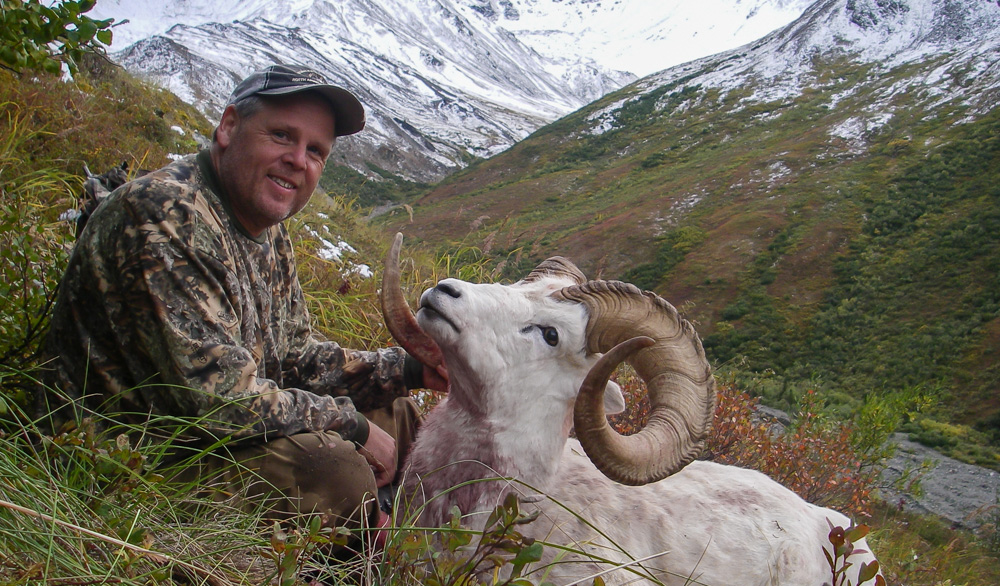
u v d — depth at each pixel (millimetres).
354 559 2824
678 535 3129
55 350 2936
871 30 165500
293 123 3092
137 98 9734
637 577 2986
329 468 2932
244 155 3070
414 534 2629
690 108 156500
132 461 2457
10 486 2154
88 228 2844
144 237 2758
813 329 58625
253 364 2898
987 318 54000
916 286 63406
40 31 3305
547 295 3158
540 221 91250
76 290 2857
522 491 3037
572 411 3174
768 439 6172
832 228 76875
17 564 2012
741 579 3115
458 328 2971
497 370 3020
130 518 2391
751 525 3242
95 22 3422
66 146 6832
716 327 61250
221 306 2896
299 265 6340
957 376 48062
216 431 2789
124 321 2783
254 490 2896
